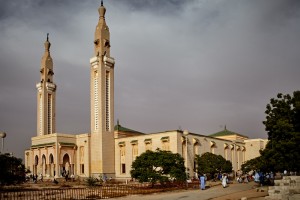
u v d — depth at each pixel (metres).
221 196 35.78
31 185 60.25
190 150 71.50
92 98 81.00
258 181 52.72
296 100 41.38
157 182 51.66
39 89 96.94
